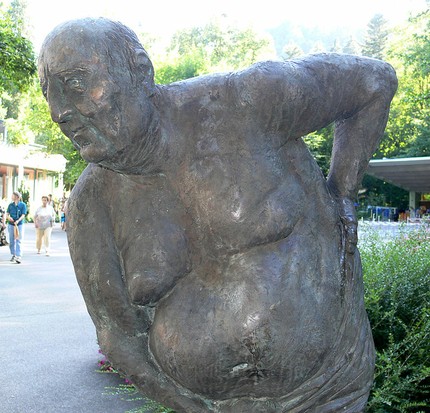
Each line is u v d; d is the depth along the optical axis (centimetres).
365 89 147
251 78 132
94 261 143
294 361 136
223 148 134
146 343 147
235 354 133
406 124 2781
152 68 126
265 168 135
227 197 133
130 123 121
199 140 134
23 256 1381
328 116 143
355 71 145
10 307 757
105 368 488
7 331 628
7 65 1191
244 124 134
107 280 142
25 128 2572
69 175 2639
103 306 146
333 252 145
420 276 414
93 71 116
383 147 2883
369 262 434
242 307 132
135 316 144
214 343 132
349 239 148
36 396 434
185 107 135
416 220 723
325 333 140
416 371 338
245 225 133
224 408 147
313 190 146
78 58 116
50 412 404
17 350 554
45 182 3416
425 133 2531
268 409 145
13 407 411
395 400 324
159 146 130
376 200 2483
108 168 133
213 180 133
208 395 141
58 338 598
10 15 1255
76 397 432
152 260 135
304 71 137
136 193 138
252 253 135
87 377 476
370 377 158
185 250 136
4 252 1480
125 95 120
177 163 134
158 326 139
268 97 132
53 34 120
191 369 135
